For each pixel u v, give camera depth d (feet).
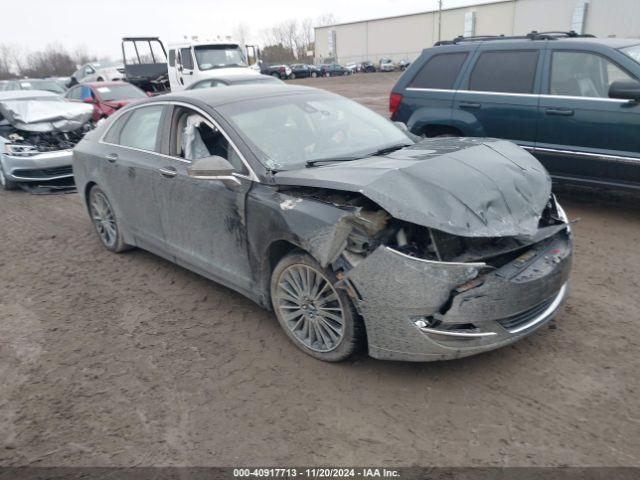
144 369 11.70
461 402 10.05
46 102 30.53
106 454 9.29
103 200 18.16
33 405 10.69
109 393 10.94
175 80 54.24
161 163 14.60
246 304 14.35
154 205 15.12
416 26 207.82
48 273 17.53
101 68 78.84
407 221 9.74
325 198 10.90
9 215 25.00
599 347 11.52
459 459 8.73
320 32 248.93
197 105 14.06
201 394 10.75
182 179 13.73
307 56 264.31
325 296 11.03
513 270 10.22
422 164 10.96
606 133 18.28
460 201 9.98
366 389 10.57
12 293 16.12
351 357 11.24
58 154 28.81
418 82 23.29
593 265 15.60
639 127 17.53
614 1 145.07
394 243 10.03
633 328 12.19
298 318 11.90
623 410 9.61
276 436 9.48
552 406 9.81
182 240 14.56
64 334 13.42
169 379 11.29
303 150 13.00
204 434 9.63
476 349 9.94
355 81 123.54
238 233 12.42
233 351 12.19
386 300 9.73
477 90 21.43
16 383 11.46
